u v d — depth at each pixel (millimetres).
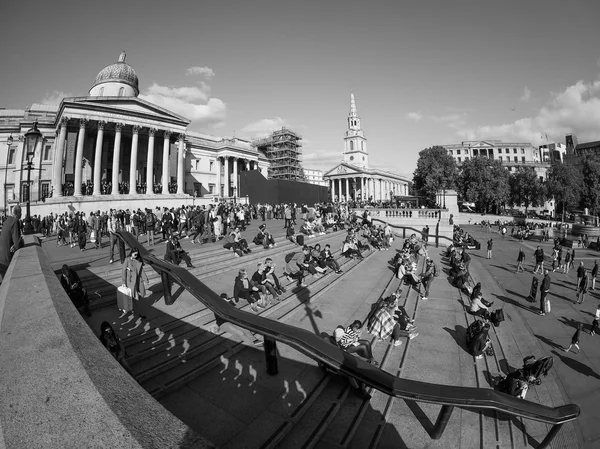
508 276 23344
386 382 4148
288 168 87875
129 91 53156
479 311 13117
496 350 10898
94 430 1823
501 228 49719
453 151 120188
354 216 38875
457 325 12188
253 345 8836
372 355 9047
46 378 2316
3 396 2111
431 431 6332
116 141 41031
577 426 7688
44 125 44594
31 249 10336
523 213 78562
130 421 1929
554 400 8734
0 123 46938
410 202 62781
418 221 38125
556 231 45719
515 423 7273
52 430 1813
